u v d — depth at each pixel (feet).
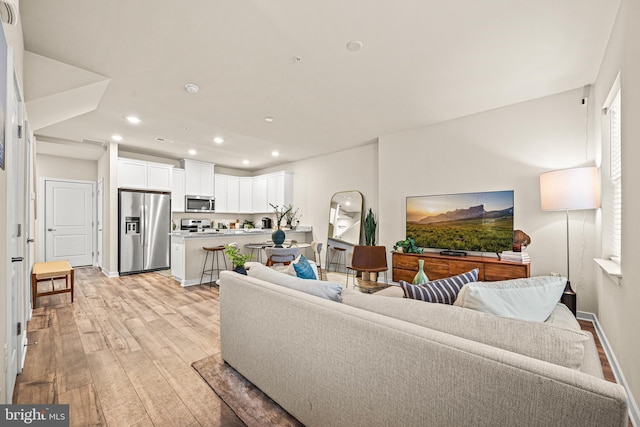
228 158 21.74
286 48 7.85
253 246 16.84
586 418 2.42
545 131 11.06
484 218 12.42
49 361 7.30
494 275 11.32
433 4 6.29
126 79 9.46
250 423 5.14
